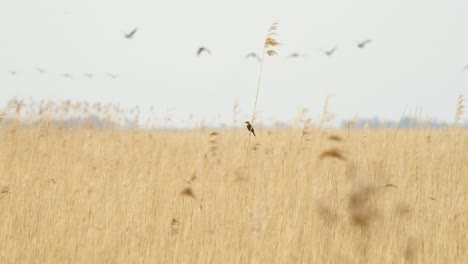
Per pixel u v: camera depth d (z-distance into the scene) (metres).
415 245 16.05
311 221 17.20
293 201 18.78
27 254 17.28
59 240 18.20
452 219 18.89
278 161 22.12
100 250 17.52
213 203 19.70
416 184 21.36
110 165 24.91
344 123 25.91
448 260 16.42
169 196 21.02
